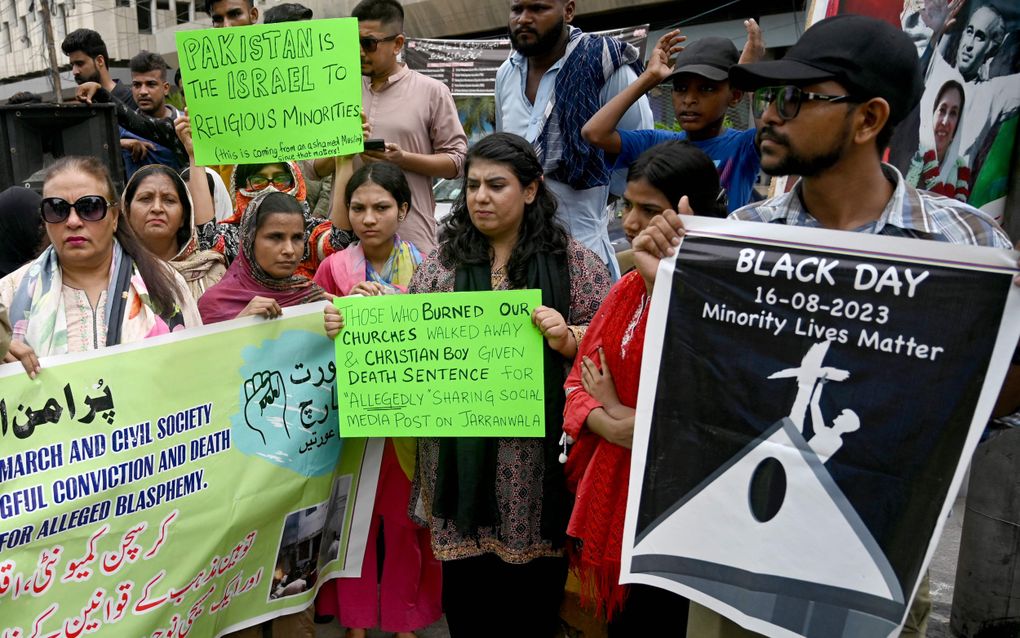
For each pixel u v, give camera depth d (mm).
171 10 27219
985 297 1767
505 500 2586
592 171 3834
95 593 2373
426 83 4152
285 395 2689
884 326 1845
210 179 4035
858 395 1867
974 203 3662
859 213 1949
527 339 2547
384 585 3207
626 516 2096
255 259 3045
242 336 2588
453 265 2688
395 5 3988
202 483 2539
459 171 4191
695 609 2131
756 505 1959
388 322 2605
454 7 15641
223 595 2660
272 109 2994
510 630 2775
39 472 2264
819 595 1903
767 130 1902
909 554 1825
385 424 2631
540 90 3895
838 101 1785
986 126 3631
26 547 2264
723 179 3688
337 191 3803
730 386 1985
